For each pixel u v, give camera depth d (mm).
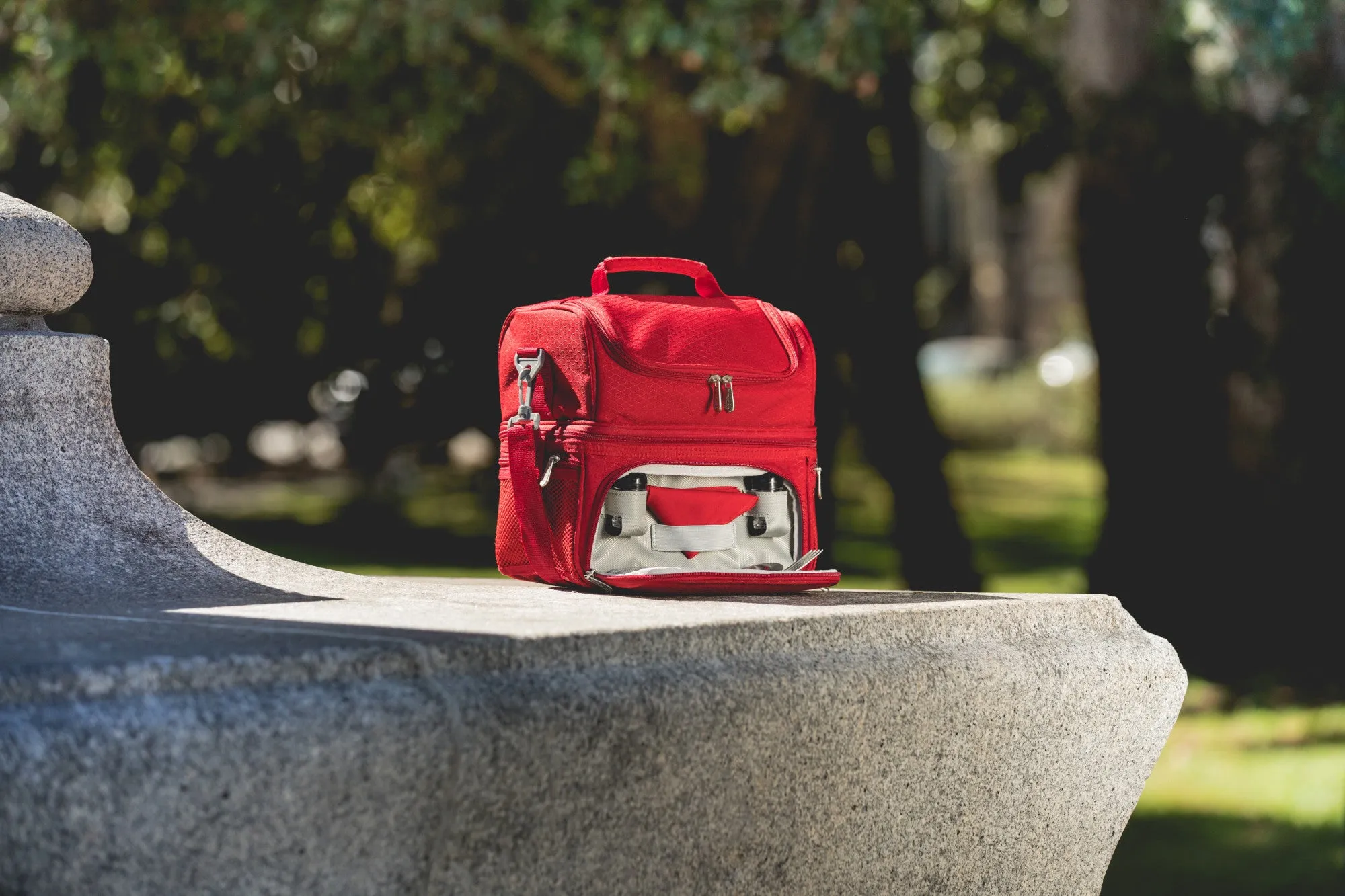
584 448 2686
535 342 2824
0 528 2619
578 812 2014
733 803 2193
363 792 1812
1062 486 21719
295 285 8961
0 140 7816
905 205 9102
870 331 9102
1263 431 8859
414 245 9836
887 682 2385
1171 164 8367
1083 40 8797
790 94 8117
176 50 7492
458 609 2371
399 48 7477
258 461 16422
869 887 2393
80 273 2799
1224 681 8578
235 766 1721
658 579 2637
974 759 2527
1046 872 2691
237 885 1729
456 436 10219
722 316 2871
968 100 9375
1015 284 31219
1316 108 7965
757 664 2254
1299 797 6371
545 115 8578
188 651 1812
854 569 13039
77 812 1628
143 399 9914
